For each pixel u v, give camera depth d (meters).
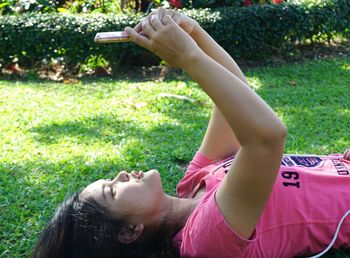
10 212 3.00
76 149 3.85
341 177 2.33
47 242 2.07
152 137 4.04
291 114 4.54
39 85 5.78
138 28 1.98
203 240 1.96
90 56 6.32
